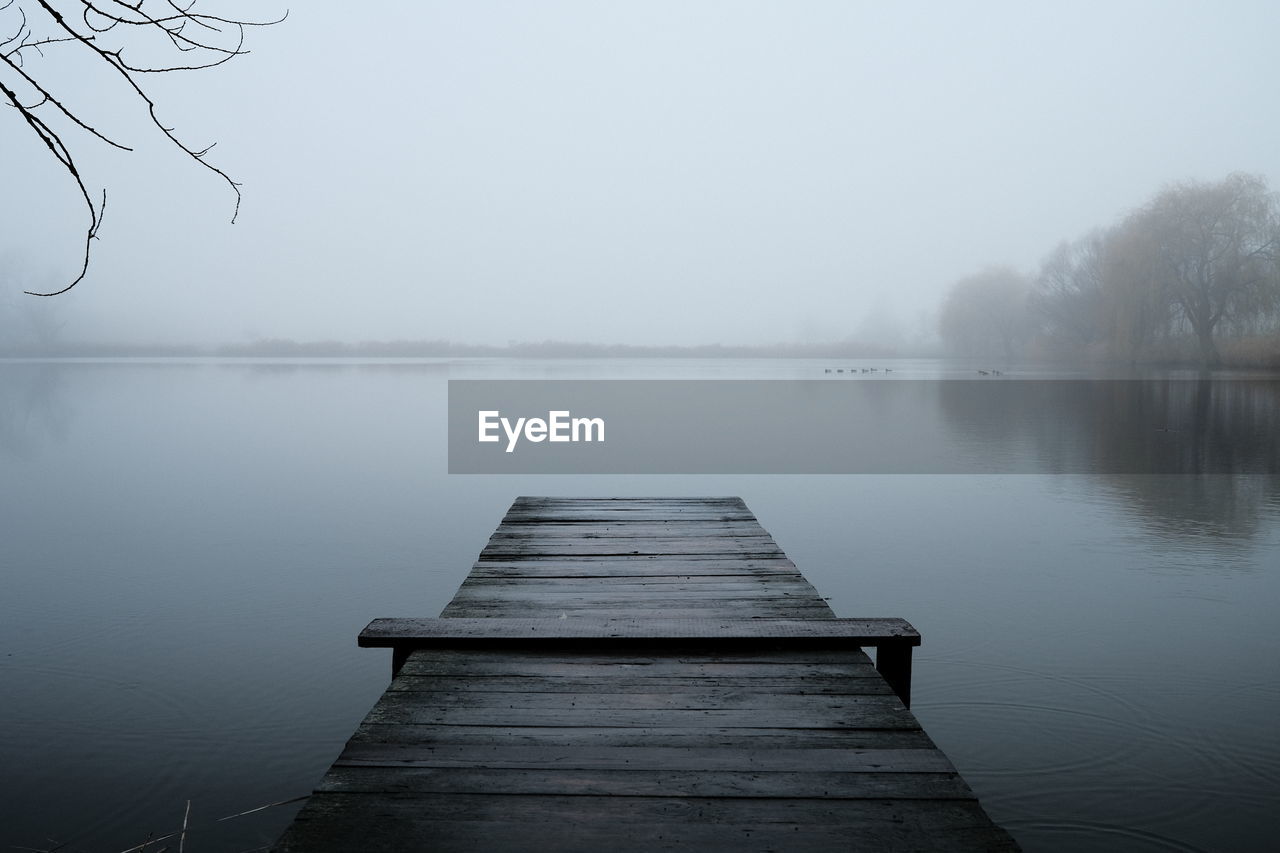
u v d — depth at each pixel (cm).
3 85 153
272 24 166
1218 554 695
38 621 513
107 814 304
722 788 214
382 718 254
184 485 1049
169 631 495
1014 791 321
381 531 793
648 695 272
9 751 348
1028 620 515
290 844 190
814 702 267
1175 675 425
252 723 373
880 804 207
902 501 955
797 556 693
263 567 652
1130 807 310
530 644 315
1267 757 342
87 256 162
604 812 203
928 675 429
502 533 570
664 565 473
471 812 203
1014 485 1060
